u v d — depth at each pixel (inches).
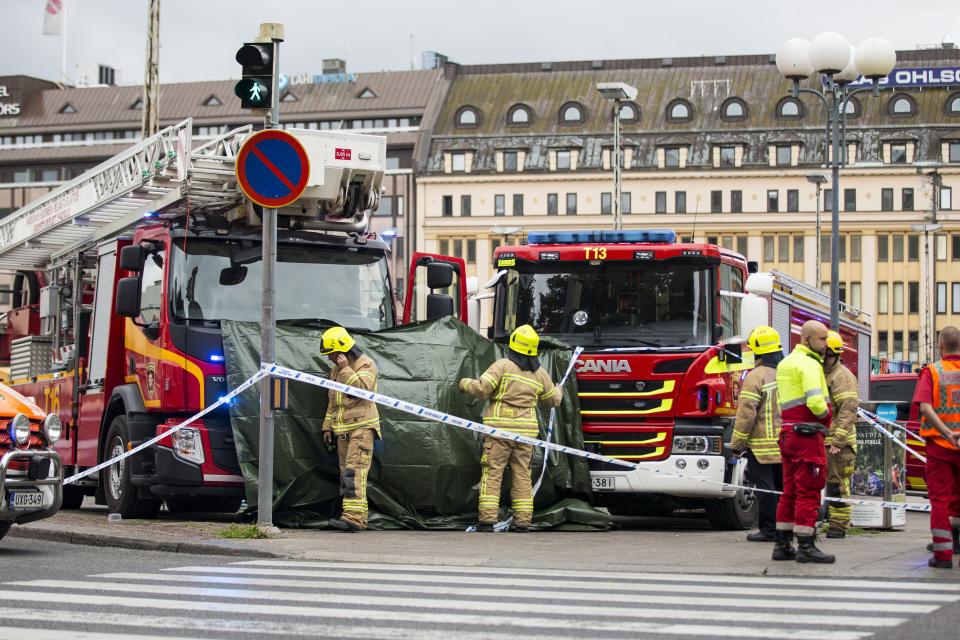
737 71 3612.2
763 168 3481.8
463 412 614.9
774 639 310.2
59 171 3841.0
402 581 415.5
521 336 601.3
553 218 3555.6
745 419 548.1
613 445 631.8
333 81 3762.3
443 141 3602.4
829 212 3474.4
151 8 1116.5
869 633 318.3
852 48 920.3
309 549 497.0
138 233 650.8
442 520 604.4
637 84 3631.9
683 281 641.0
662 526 697.0
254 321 615.8
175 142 626.8
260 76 532.1
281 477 591.5
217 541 515.5
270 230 540.4
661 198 3526.1
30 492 474.9
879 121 3506.4
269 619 336.5
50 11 2731.3
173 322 606.9
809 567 457.7
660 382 627.5
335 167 629.9
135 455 626.8
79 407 708.0
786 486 476.4
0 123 3912.4
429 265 657.6
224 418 605.3
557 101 3624.5
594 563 466.9
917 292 3462.1
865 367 1123.3
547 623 332.5
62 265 757.9
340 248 648.4
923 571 449.1
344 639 309.1
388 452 599.2
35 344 781.3
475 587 402.0
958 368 470.0
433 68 3907.5
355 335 618.8
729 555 496.1
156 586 397.1
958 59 3540.8
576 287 650.8
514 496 605.6
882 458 665.6
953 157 3457.2
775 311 793.6
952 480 462.6
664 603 369.1
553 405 611.2
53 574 425.7
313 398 597.6
